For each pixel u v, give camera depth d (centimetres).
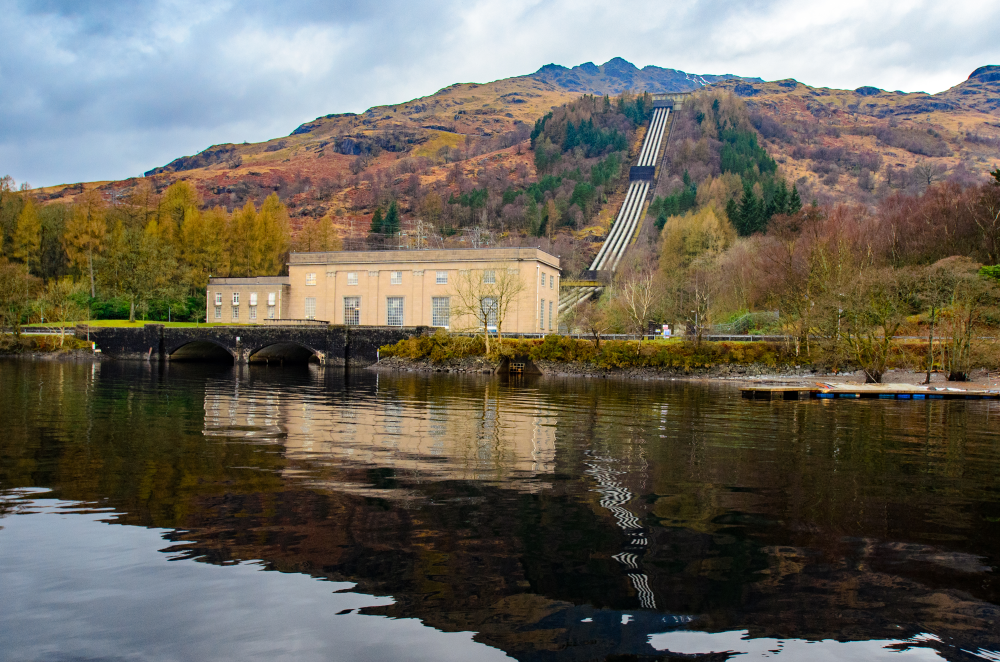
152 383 5459
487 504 1778
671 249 14588
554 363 7581
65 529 1536
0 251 12850
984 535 1609
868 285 6234
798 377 6856
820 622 1154
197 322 12119
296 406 3916
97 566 1324
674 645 1069
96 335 9712
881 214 12144
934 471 2311
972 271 6719
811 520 1705
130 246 12550
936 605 1226
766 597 1245
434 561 1376
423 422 3294
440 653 1029
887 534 1605
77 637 1057
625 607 1192
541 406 4103
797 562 1413
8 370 6775
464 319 9381
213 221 13238
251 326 9006
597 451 2556
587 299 13750
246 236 13150
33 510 1677
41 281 12225
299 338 8788
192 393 4641
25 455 2336
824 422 3497
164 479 2003
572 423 3328
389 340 8488
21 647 1026
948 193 10462
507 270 8525
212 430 2938
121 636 1062
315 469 2156
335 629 1095
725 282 10750
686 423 3388
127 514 1650
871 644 1087
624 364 7300
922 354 6681
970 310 5956
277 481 1991
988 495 1986
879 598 1248
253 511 1683
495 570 1338
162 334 9444
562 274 17250
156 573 1295
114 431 2884
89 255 12475
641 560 1404
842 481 2138
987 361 6012
